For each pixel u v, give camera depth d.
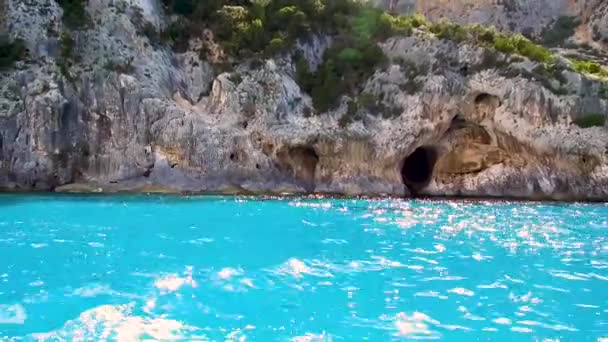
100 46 36.31
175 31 39.88
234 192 33.59
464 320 8.59
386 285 10.73
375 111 37.97
